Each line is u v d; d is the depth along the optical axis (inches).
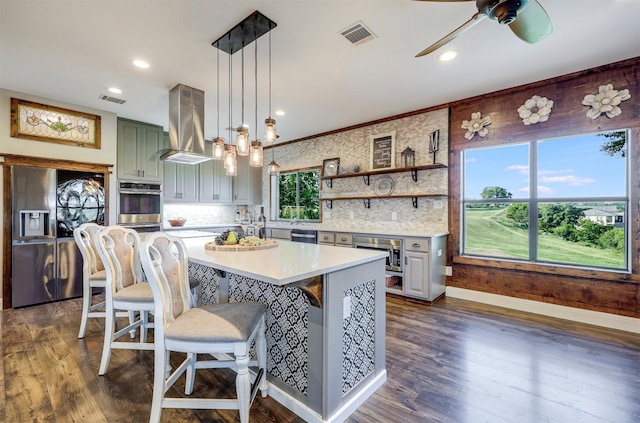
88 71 117.9
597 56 107.7
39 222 143.1
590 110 118.0
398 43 99.0
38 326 116.3
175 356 95.7
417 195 158.2
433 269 142.2
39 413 67.1
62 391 75.4
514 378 81.4
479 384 78.7
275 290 73.5
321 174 212.8
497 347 99.0
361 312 73.5
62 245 148.7
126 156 176.2
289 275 54.7
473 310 134.7
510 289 138.3
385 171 169.0
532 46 100.7
